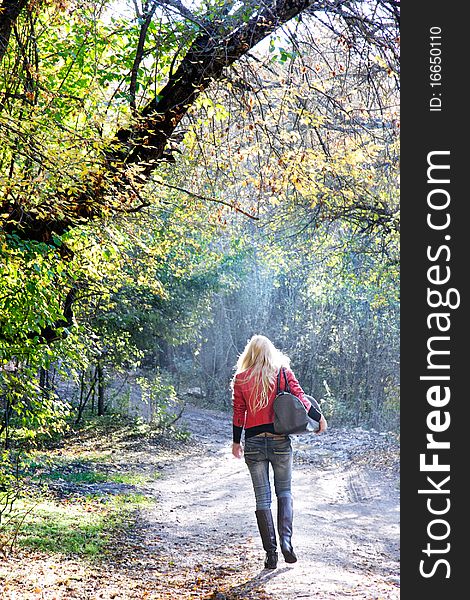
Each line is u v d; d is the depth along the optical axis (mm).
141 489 14711
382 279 19766
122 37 9234
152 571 7883
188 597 6477
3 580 6883
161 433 24625
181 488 15375
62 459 17859
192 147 8641
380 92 9180
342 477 17328
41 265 8148
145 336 25062
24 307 8281
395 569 8164
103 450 20688
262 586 6641
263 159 8250
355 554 8867
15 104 7062
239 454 7363
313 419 7348
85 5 7887
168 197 10922
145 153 7926
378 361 27109
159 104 7957
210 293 26734
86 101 8211
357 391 29562
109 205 7281
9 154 7023
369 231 18109
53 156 6527
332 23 8141
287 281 34688
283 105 8141
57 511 11289
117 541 9492
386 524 11375
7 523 9703
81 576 7402
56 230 7930
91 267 10102
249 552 8672
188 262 23000
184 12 7598
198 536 10125
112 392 29656
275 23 7547
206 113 8523
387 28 8133
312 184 8219
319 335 31766
